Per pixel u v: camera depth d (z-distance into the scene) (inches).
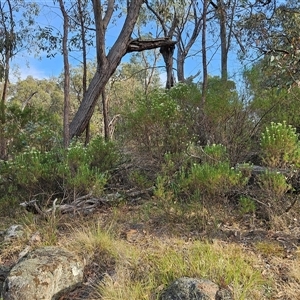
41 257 120.8
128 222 167.9
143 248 135.6
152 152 229.3
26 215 180.4
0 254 142.3
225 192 162.7
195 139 226.5
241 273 109.5
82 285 118.3
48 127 271.6
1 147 268.8
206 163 170.4
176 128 227.8
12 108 273.3
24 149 252.7
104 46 309.4
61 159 222.5
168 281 110.0
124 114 241.8
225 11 339.6
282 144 153.9
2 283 120.6
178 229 152.0
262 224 151.9
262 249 128.0
